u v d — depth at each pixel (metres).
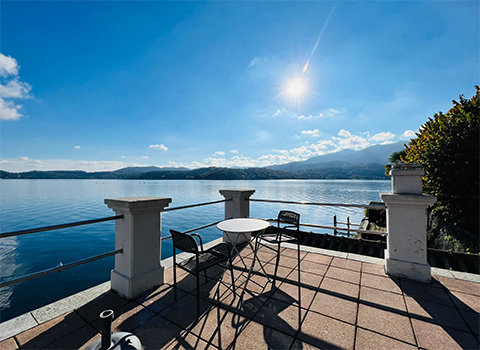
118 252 2.32
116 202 2.29
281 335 1.70
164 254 12.30
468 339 1.64
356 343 1.61
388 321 1.87
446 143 6.61
